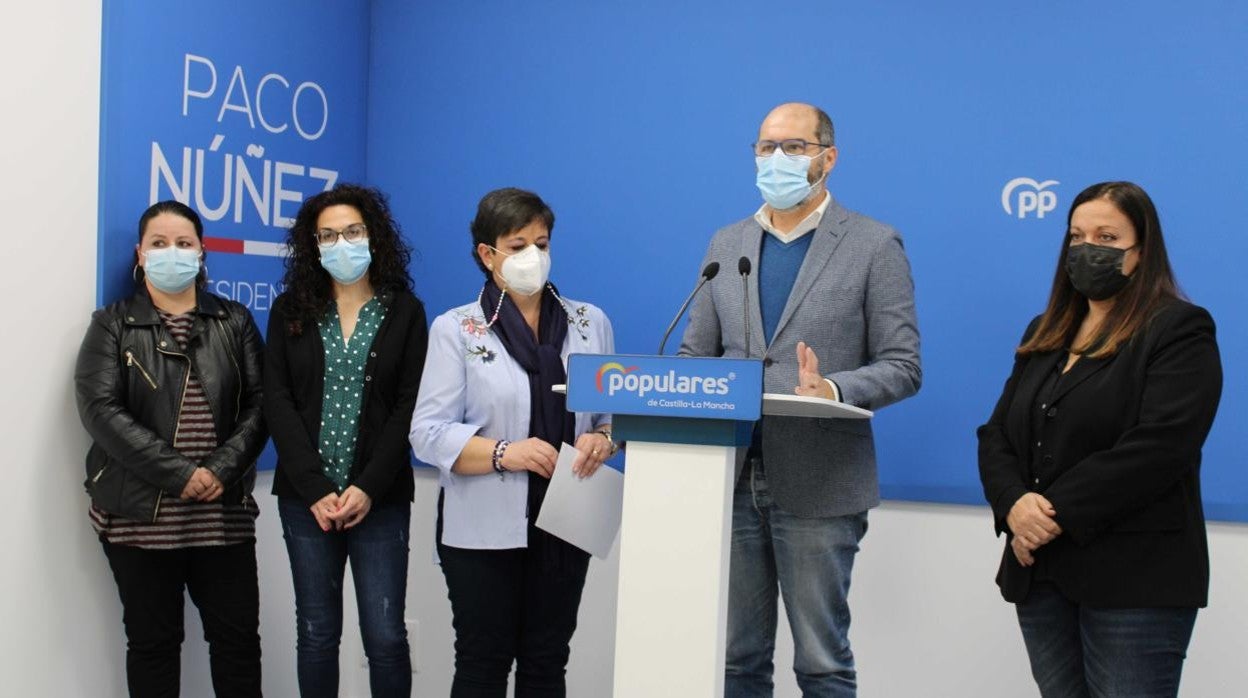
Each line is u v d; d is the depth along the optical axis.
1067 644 2.47
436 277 3.96
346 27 3.97
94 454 3.04
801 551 2.68
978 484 3.39
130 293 3.20
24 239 2.93
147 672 3.10
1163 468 2.29
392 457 3.06
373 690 3.16
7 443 2.92
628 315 3.73
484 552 2.78
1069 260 2.48
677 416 2.19
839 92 3.52
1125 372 2.38
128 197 3.18
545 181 3.83
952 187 3.41
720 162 3.64
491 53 3.90
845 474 2.68
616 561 3.73
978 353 3.39
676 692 2.19
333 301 3.18
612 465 3.63
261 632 3.70
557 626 2.85
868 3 3.49
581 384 2.22
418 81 3.98
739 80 3.62
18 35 2.90
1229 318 3.17
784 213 2.79
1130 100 3.25
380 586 3.13
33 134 2.95
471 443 2.75
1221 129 3.18
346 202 3.15
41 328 2.99
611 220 3.75
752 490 2.76
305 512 3.12
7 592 2.94
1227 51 3.17
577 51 3.79
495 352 2.83
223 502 3.10
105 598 3.20
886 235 2.73
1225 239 3.17
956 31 3.40
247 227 3.60
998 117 3.37
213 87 3.45
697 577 2.19
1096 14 3.28
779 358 2.71
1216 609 3.19
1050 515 2.38
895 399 2.62
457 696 2.79
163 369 3.05
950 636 3.42
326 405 3.11
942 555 3.43
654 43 3.71
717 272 2.64
